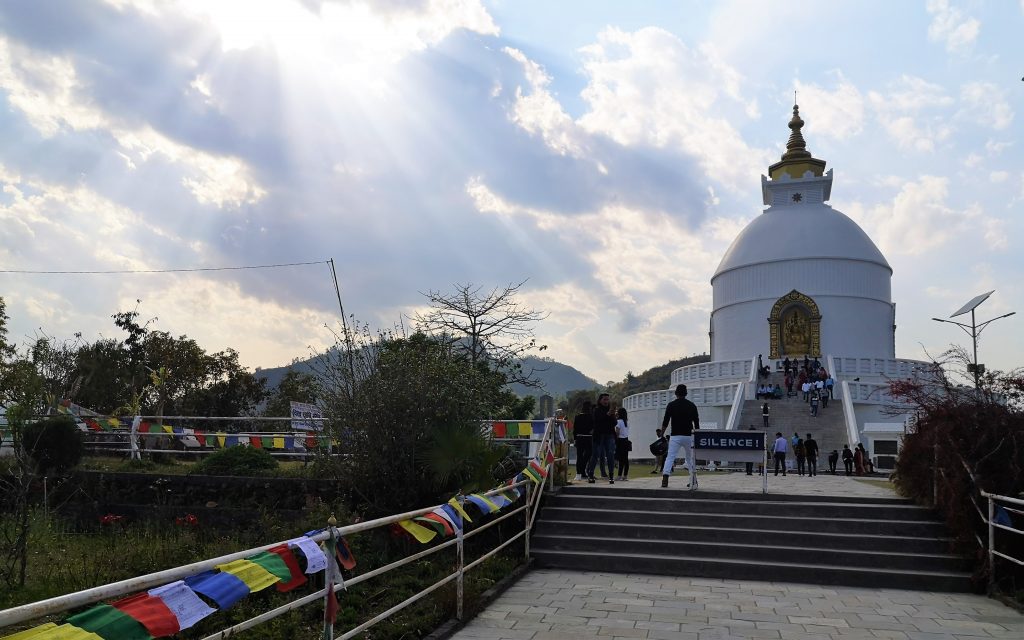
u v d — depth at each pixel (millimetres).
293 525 13516
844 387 38156
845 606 10156
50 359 18531
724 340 53125
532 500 13492
